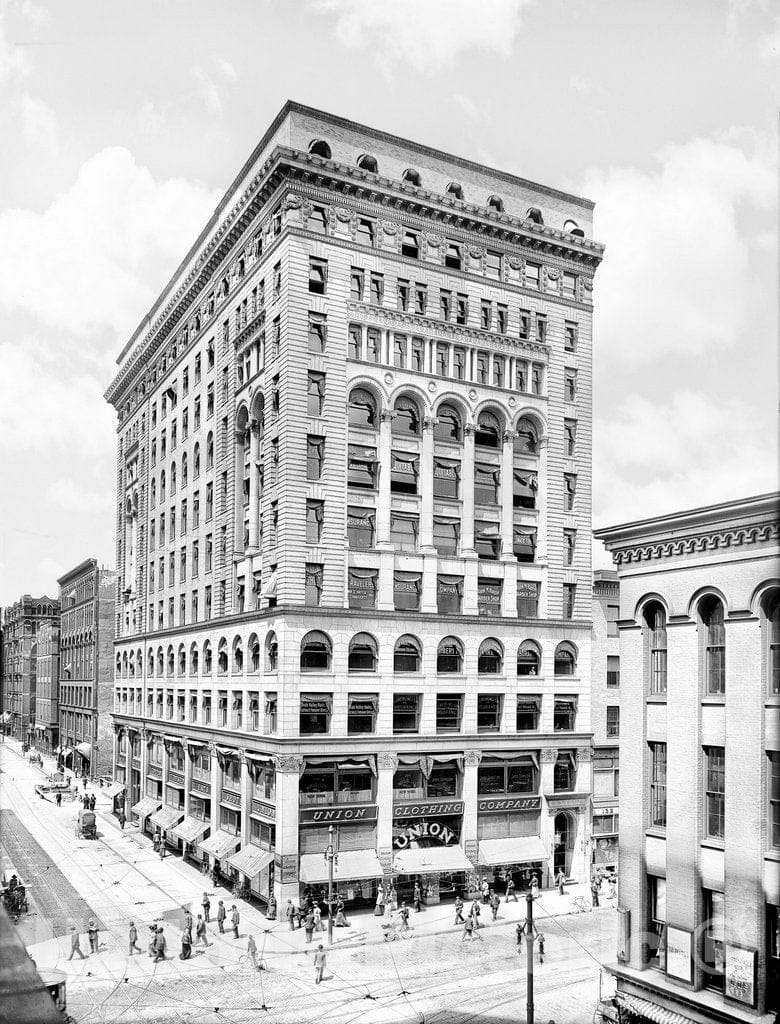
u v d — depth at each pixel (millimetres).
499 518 62906
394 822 55312
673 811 28656
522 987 38781
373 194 59531
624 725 31266
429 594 58656
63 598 115250
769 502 26031
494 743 59062
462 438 61812
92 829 76750
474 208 63062
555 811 60594
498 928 49469
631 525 30703
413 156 62031
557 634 63219
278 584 55500
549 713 61969
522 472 64500
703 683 28438
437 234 62531
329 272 57812
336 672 54781
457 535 61031
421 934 48094
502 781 59781
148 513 91125
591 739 63188
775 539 26047
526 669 61969
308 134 57875
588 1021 34062
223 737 63469
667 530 29609
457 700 59000
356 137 59812
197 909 53312
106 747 104750
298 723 53281
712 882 27297
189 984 39312
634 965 29609
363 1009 36250
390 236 60656
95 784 103125
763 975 25141
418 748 56375
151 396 92188
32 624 112250
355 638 55719
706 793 28031
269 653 56438
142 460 94438
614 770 66062
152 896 56281
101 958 42781
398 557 58062
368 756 54906
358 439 58094
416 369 60406
